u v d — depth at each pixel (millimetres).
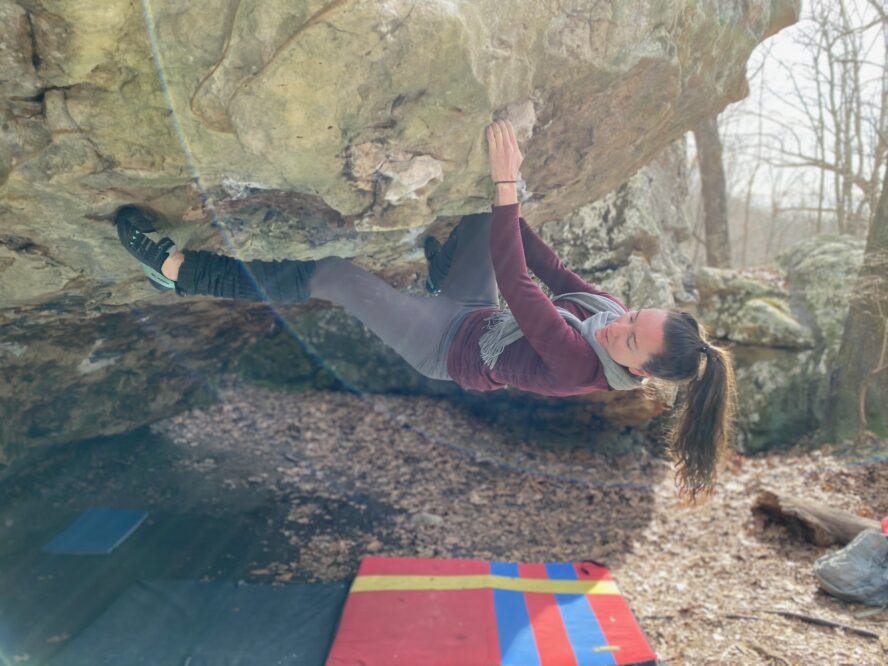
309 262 2455
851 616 4520
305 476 6934
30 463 5559
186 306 4996
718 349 2160
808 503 5750
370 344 8797
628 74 2381
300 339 8812
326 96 1745
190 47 1730
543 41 2021
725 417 2176
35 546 5121
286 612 4695
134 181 2178
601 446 7910
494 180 2119
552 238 6992
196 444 7180
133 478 6285
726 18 2748
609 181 3643
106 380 5664
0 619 4301
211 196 2377
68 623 4387
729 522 6203
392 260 3773
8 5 1630
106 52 1764
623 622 4562
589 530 6301
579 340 2059
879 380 7480
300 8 1591
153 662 4090
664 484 7246
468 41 1780
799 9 3217
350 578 5211
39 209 2285
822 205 15477
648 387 2396
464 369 2338
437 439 7996
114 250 2678
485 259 2508
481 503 6758
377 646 4266
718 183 12500
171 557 5254
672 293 7207
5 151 2002
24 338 4258
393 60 1725
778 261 10031
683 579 5312
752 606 4793
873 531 4902
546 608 4719
